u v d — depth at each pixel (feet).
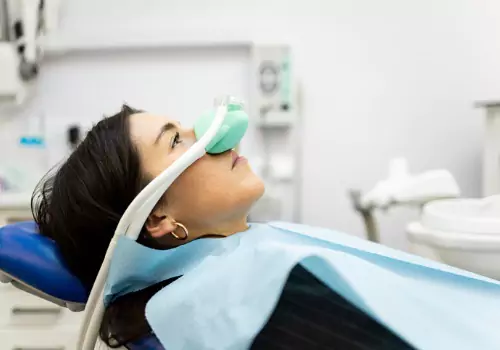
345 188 5.64
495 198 3.88
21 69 5.52
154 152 2.61
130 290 2.58
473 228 3.20
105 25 5.66
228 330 2.01
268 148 5.65
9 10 5.55
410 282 2.31
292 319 2.23
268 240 2.59
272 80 5.44
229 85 5.68
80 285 2.69
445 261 3.34
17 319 4.64
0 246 2.61
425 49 5.49
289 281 2.29
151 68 5.70
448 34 5.46
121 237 2.34
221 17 5.62
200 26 5.64
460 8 5.43
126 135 2.64
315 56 5.56
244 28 5.59
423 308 2.10
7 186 5.26
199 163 2.61
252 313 1.98
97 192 2.60
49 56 5.70
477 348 2.02
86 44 5.54
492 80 5.46
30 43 5.37
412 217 5.52
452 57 5.48
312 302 2.26
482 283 2.43
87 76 5.71
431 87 5.51
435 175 4.14
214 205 2.62
